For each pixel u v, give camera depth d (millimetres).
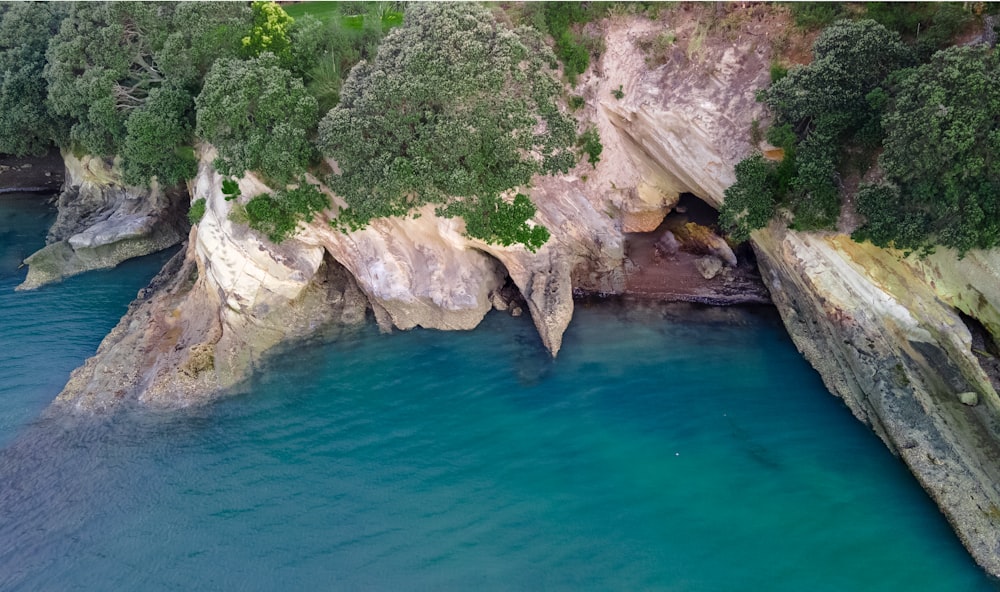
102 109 38812
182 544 25922
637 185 38562
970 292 27984
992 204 25094
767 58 32781
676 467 28578
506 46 31266
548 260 36281
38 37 49406
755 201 31859
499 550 25484
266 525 26609
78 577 24781
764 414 30922
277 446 30219
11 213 54469
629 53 36062
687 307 37469
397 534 26203
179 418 31703
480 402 32281
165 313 37031
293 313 36875
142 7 38094
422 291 36156
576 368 33969
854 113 28516
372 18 37156
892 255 29547
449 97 30219
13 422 31516
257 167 33688
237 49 35625
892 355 29547
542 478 28328
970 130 23828
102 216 48844
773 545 25266
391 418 31516
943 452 26922
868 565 24406
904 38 29609
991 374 27703
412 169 31125
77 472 29031
